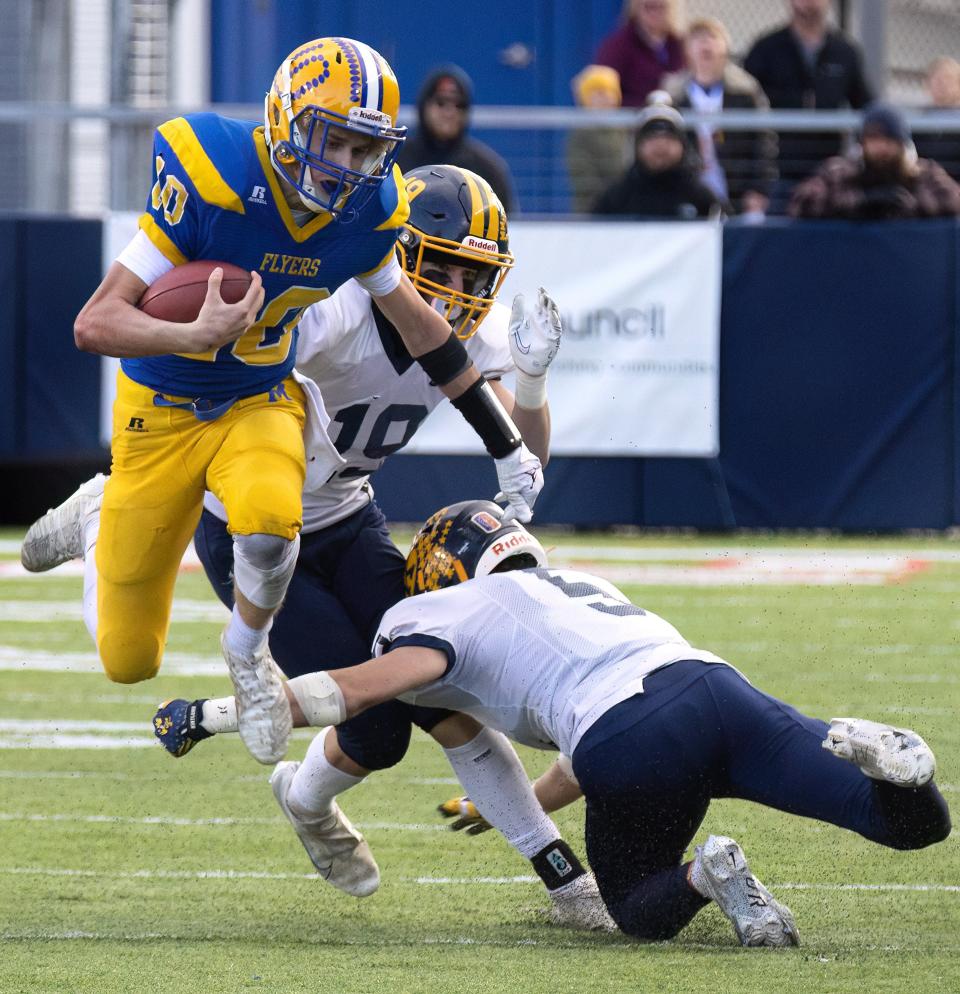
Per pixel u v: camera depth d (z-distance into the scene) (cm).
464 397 1151
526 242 2908
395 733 1152
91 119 2998
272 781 1196
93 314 1030
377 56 1016
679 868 1044
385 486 2953
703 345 2922
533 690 1060
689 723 1027
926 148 3144
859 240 2916
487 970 968
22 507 3231
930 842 1013
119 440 1145
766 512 2952
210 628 2281
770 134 3142
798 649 2120
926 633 2239
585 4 3778
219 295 1012
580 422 2938
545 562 1149
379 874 1218
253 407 1110
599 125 3042
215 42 3734
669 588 2564
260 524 1047
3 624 2330
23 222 2947
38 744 1659
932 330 2914
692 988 925
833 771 1019
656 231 2908
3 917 1091
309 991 921
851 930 1064
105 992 916
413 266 1220
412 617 1077
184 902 1144
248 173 1020
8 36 3534
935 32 4381
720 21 4016
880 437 2933
